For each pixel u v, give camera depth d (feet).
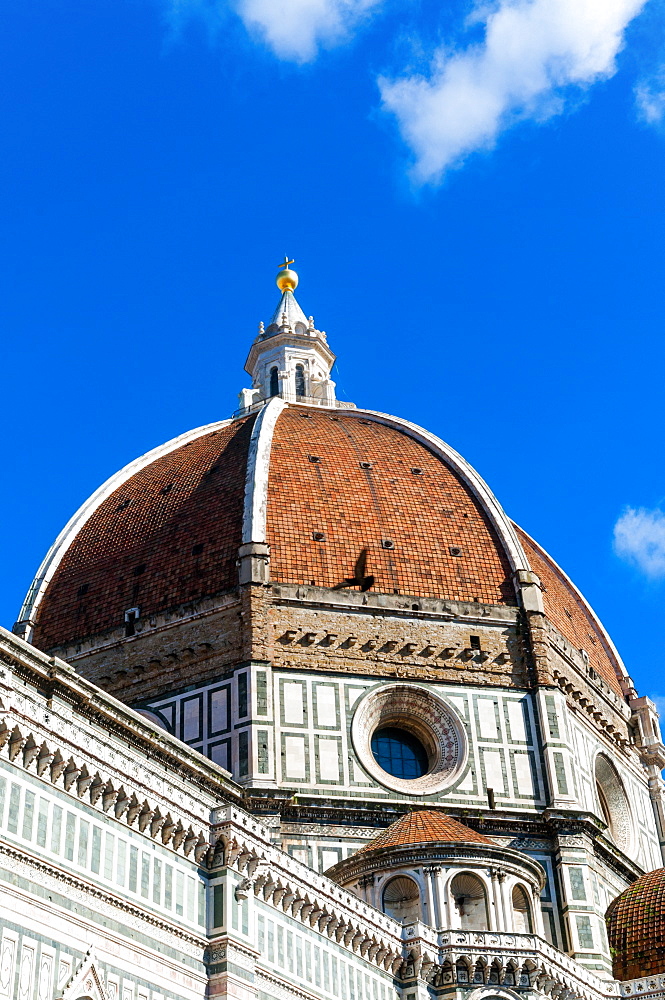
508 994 267.18
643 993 296.71
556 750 335.88
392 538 357.41
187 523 360.28
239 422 412.57
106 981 197.98
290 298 488.02
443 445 394.73
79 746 204.44
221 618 336.90
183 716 327.67
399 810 316.60
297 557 346.13
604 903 325.01
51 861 193.98
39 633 359.25
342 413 419.95
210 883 225.56
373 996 253.03
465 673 342.85
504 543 365.61
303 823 310.65
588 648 389.19
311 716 325.21
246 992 219.61
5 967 181.27
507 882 287.07
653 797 382.83
